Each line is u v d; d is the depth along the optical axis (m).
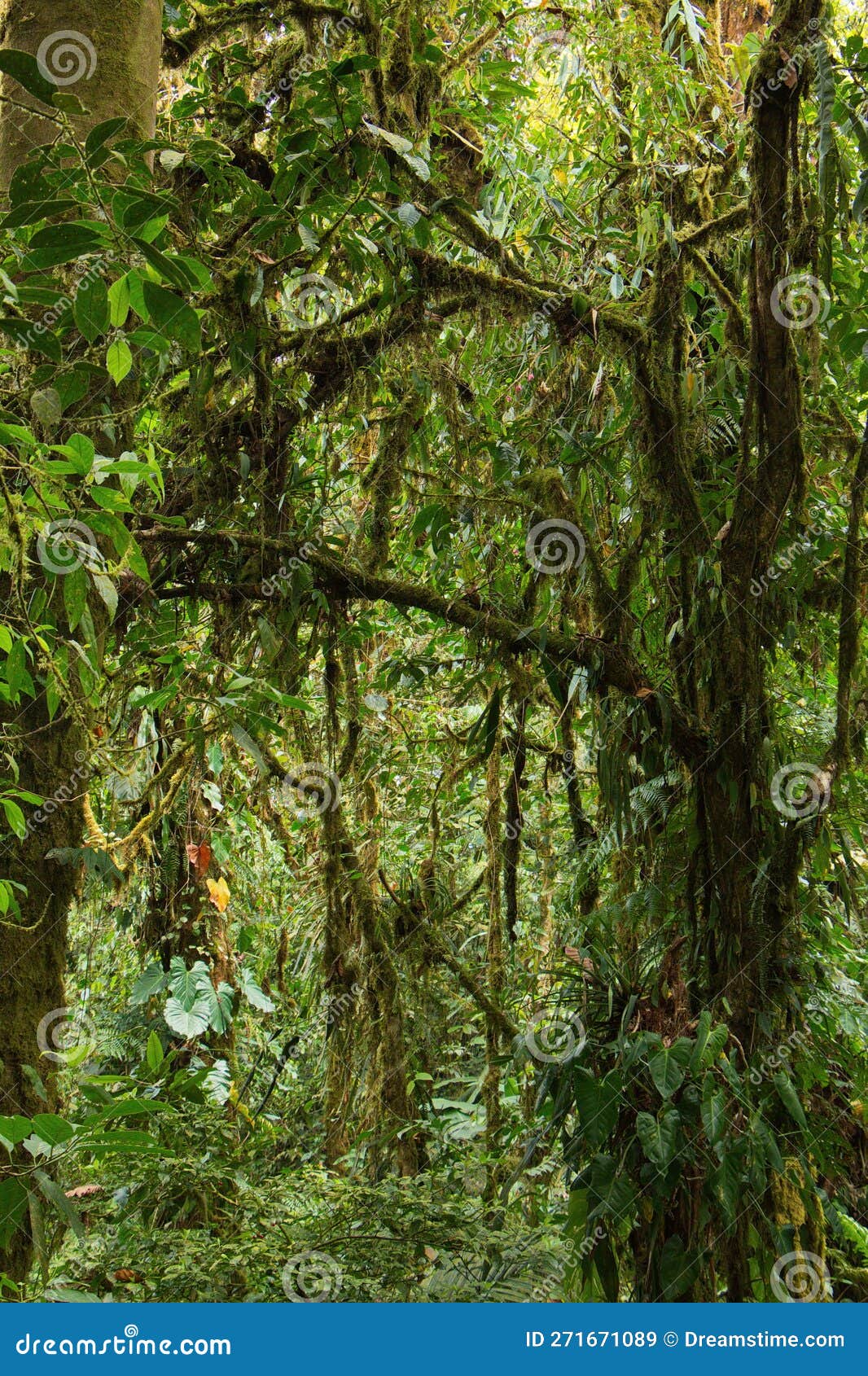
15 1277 1.78
